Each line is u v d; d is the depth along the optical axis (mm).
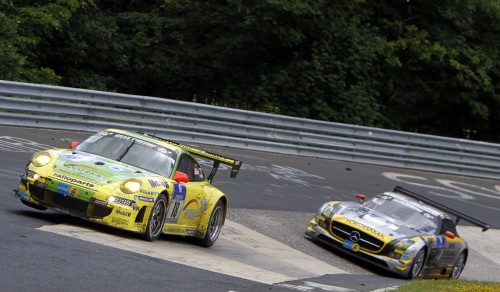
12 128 67000
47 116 70250
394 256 45781
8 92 68375
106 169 35844
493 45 129375
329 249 49656
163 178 36938
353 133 89375
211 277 30734
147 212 35125
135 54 109875
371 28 114625
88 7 105938
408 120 132500
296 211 58406
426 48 117812
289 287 31688
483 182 94875
